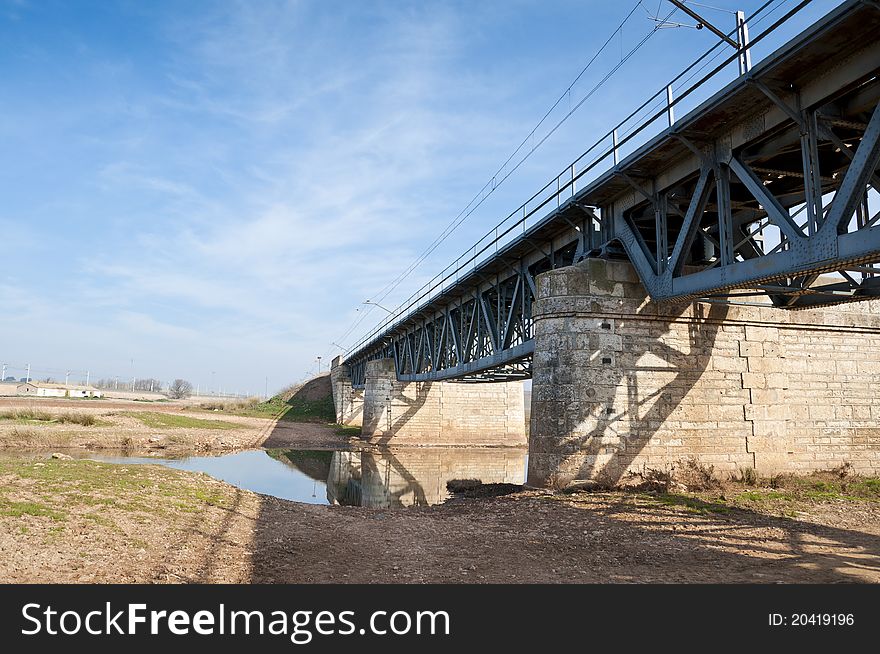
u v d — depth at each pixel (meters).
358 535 12.57
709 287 13.72
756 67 11.29
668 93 14.05
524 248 23.19
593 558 10.48
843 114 11.59
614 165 16.06
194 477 17.48
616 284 17.66
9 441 35.31
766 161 14.52
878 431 20.14
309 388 98.31
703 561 10.19
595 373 17.08
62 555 9.05
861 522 13.06
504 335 25.48
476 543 11.77
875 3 9.25
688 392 17.75
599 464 16.72
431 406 53.34
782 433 18.45
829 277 20.84
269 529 12.63
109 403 76.75
